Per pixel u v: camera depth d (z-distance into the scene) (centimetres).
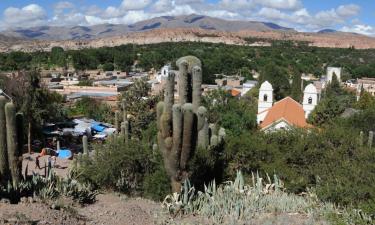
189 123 1105
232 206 1077
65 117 3966
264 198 1118
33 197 1140
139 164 1535
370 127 2936
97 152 1599
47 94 3155
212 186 1240
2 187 1137
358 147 1513
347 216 998
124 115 2691
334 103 3778
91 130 3631
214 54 13025
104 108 4506
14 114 1177
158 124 1156
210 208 1079
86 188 1301
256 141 1574
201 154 1354
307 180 1405
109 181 1528
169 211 1100
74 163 1758
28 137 2931
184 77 1278
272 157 1511
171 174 1162
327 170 1395
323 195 1155
